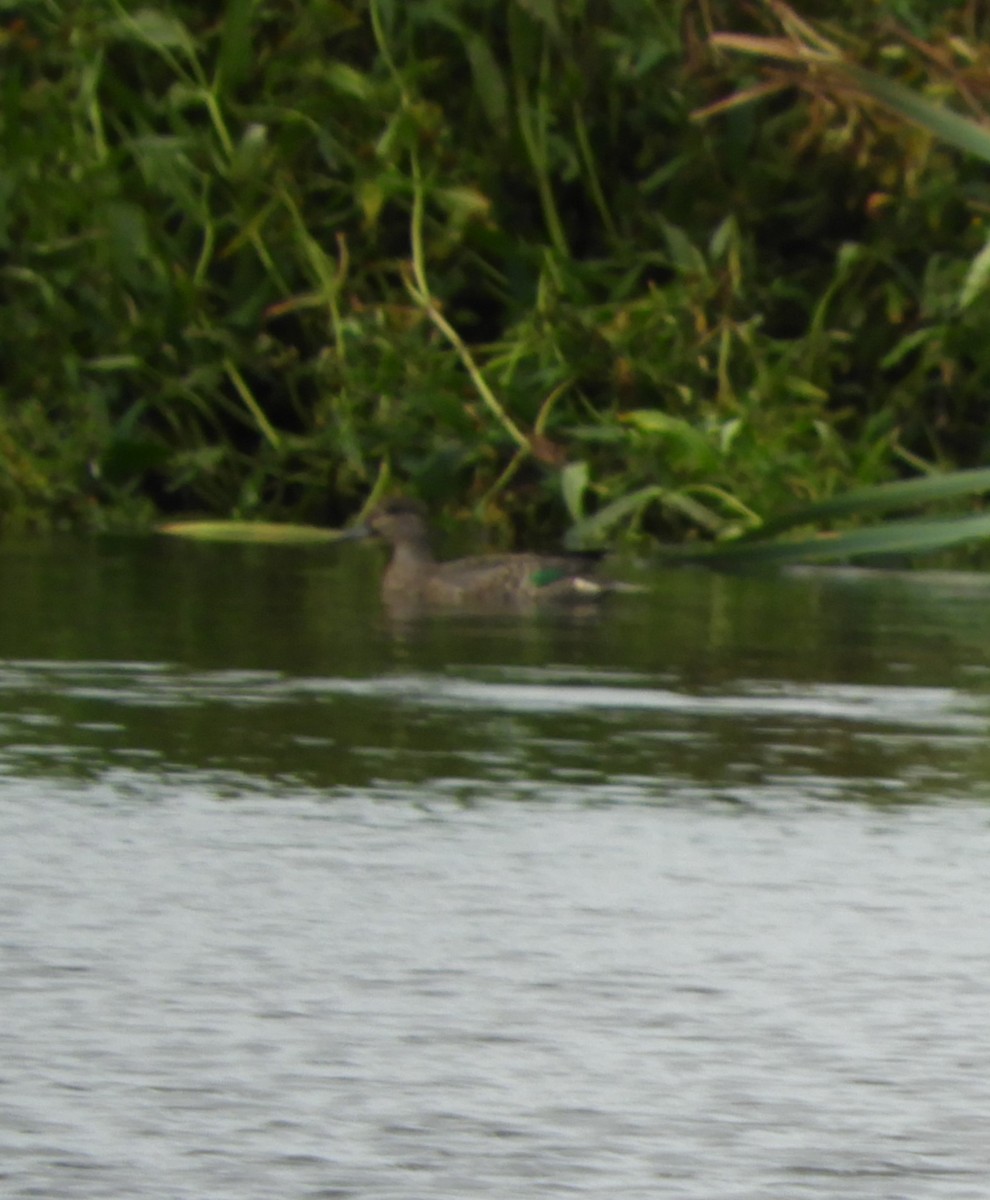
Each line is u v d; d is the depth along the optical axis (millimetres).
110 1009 15117
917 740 23375
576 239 50750
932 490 34062
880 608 34094
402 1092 13859
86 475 48219
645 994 15484
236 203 48500
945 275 46844
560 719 24359
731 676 27297
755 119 49031
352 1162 12922
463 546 45094
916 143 45875
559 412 47594
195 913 17109
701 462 44594
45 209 48594
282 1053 14422
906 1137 13297
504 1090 13914
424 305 47406
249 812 20047
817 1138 13281
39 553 41250
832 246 49562
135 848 18859
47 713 24234
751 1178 12766
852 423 48375
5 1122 13383
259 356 48594
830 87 37312
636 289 49781
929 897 17656
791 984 15695
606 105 49906
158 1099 13727
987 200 48125
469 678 26938
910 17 47406
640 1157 13016
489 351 48219
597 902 17469
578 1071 14188
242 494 47719
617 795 20781
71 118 49031
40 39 49875
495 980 15727
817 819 19969
